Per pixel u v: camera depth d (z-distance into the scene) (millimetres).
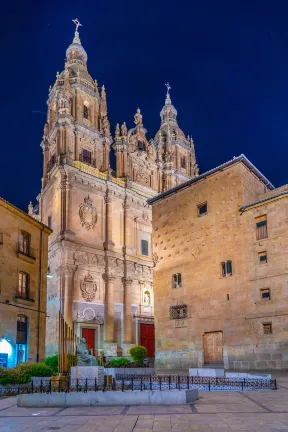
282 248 32156
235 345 33250
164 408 14914
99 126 60750
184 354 36656
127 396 16047
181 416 13117
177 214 40656
